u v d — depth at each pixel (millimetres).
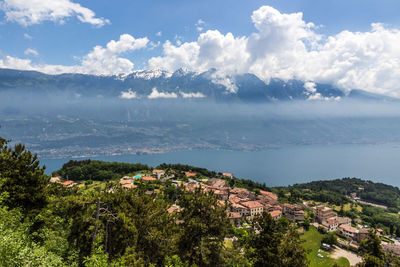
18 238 16422
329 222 111188
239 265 25609
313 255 84375
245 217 105812
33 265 14820
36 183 30188
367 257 32562
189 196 25734
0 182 26984
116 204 24328
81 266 21219
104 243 22594
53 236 22281
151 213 26281
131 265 20797
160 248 24875
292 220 113250
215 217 24719
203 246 24484
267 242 26906
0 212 21219
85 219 21938
